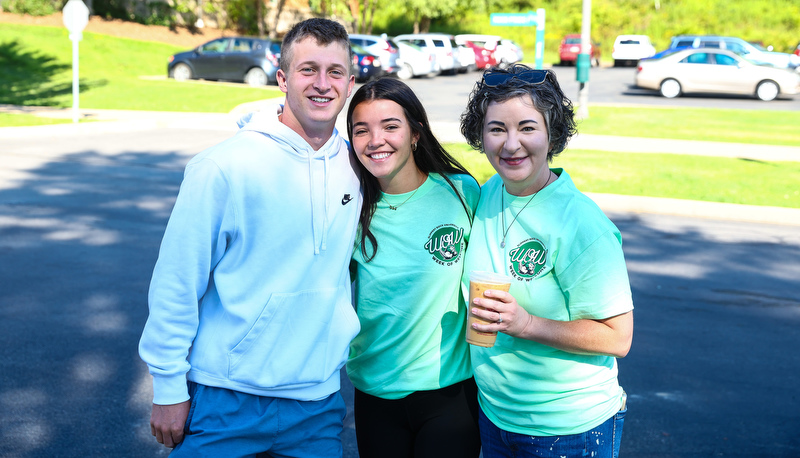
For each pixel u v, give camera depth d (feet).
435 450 8.18
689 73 73.05
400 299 8.02
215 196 6.99
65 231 24.30
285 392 7.43
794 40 131.85
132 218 26.18
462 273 8.01
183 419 7.28
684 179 33.40
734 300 19.21
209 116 54.85
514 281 7.16
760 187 31.99
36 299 17.99
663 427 12.58
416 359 8.12
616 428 7.44
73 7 48.70
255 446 7.50
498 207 7.39
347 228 7.77
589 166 36.09
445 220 7.95
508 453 7.63
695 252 23.86
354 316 7.98
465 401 8.26
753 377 14.58
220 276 7.25
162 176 33.99
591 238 6.75
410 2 124.47
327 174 7.47
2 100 61.31
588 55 52.42
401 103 7.65
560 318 7.09
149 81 77.66
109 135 46.93
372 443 8.52
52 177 33.19
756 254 23.72
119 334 16.06
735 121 53.52
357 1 123.24
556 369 7.07
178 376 7.15
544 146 6.79
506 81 6.72
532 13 50.26
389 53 84.74
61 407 12.92
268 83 80.23
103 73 83.30
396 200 8.02
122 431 12.23
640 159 38.32
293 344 7.38
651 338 16.53
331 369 7.72
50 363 14.56
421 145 7.93
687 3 146.51
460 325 8.17
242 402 7.32
